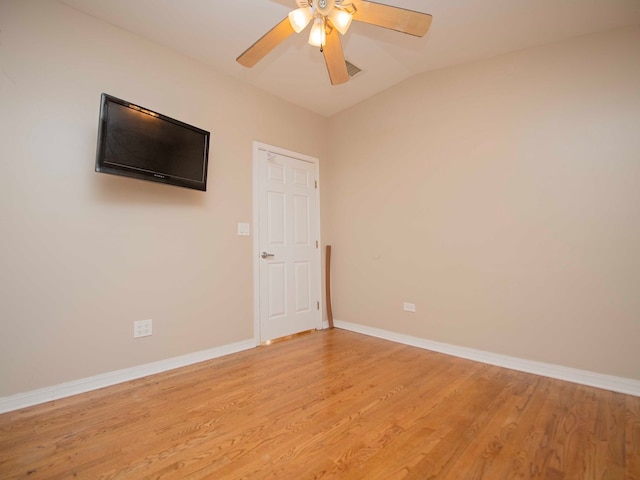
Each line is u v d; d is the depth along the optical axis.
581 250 2.06
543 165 2.21
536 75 2.26
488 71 2.50
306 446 1.41
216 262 2.69
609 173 1.97
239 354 2.71
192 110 2.58
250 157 2.99
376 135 3.31
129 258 2.21
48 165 1.90
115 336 2.13
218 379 2.17
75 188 1.99
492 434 1.48
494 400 1.83
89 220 2.04
